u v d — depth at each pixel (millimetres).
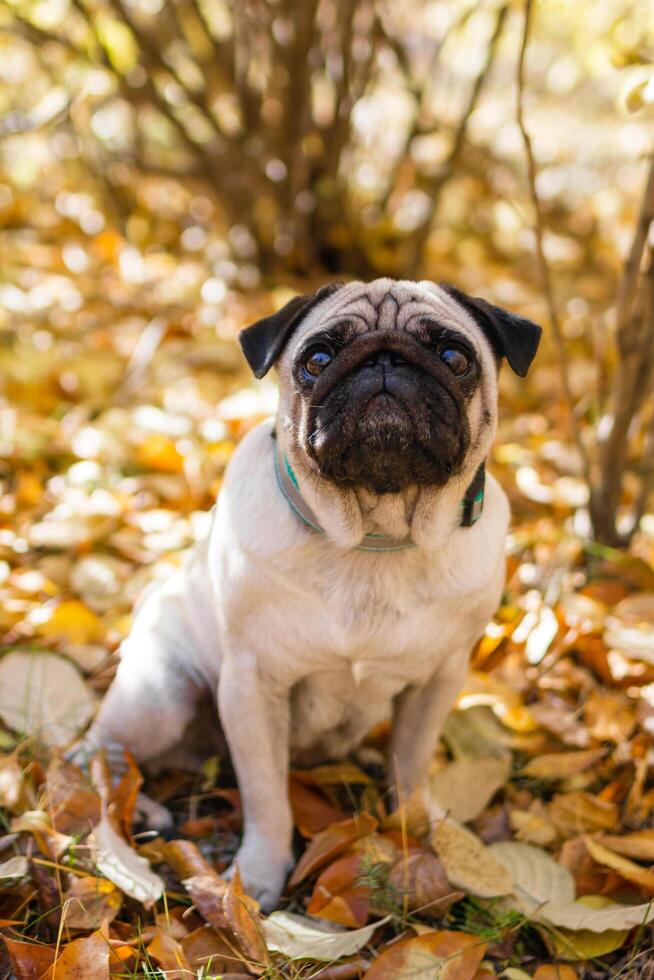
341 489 948
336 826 1031
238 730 1019
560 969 958
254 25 1894
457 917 1008
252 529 981
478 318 1000
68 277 2045
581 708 1186
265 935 949
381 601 985
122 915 988
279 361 998
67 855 998
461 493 964
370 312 948
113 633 1260
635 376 1330
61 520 1400
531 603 1315
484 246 2404
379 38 1969
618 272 2264
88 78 1925
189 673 1097
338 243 2129
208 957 945
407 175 2189
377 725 1165
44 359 1738
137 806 1087
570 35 2033
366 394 906
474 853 1023
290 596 982
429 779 1111
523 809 1104
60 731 1139
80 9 1804
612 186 2627
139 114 2107
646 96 1183
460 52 2242
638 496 1394
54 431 1577
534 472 1553
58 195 2357
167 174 2189
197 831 1077
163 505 1481
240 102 1976
